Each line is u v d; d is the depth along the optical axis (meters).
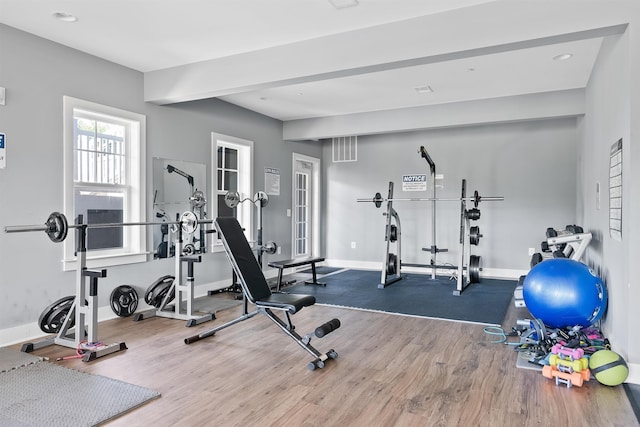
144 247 4.66
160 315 4.39
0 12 3.25
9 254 3.51
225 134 5.87
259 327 4.05
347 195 8.15
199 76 4.35
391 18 3.37
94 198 4.25
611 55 3.35
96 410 2.36
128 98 4.49
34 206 3.66
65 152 3.88
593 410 2.39
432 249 6.72
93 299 3.28
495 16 3.08
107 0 3.07
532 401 2.51
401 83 5.02
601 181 3.84
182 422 2.26
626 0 2.72
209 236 5.59
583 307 3.22
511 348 3.44
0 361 3.10
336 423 2.25
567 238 4.13
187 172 5.23
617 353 2.86
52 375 2.86
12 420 2.25
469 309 4.75
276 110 6.43
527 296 3.49
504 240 6.93
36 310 3.69
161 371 2.96
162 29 3.57
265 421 2.27
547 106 5.38
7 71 3.48
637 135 2.72
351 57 3.62
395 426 2.22
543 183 6.66
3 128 3.46
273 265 5.79
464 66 4.42
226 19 3.38
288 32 3.64
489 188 7.01
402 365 3.08
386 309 4.75
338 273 7.36
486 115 5.71
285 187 7.25
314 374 2.92
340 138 8.16
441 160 7.35
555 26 2.91
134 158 4.59
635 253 2.74
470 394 2.60
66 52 3.91
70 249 3.94
